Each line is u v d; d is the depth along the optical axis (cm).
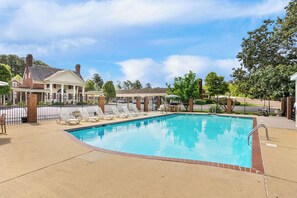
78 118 1223
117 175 394
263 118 1564
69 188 338
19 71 6562
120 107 1839
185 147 845
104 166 445
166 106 2167
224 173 408
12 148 590
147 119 1595
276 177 391
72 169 426
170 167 439
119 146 855
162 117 1770
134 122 1434
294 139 759
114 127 1259
